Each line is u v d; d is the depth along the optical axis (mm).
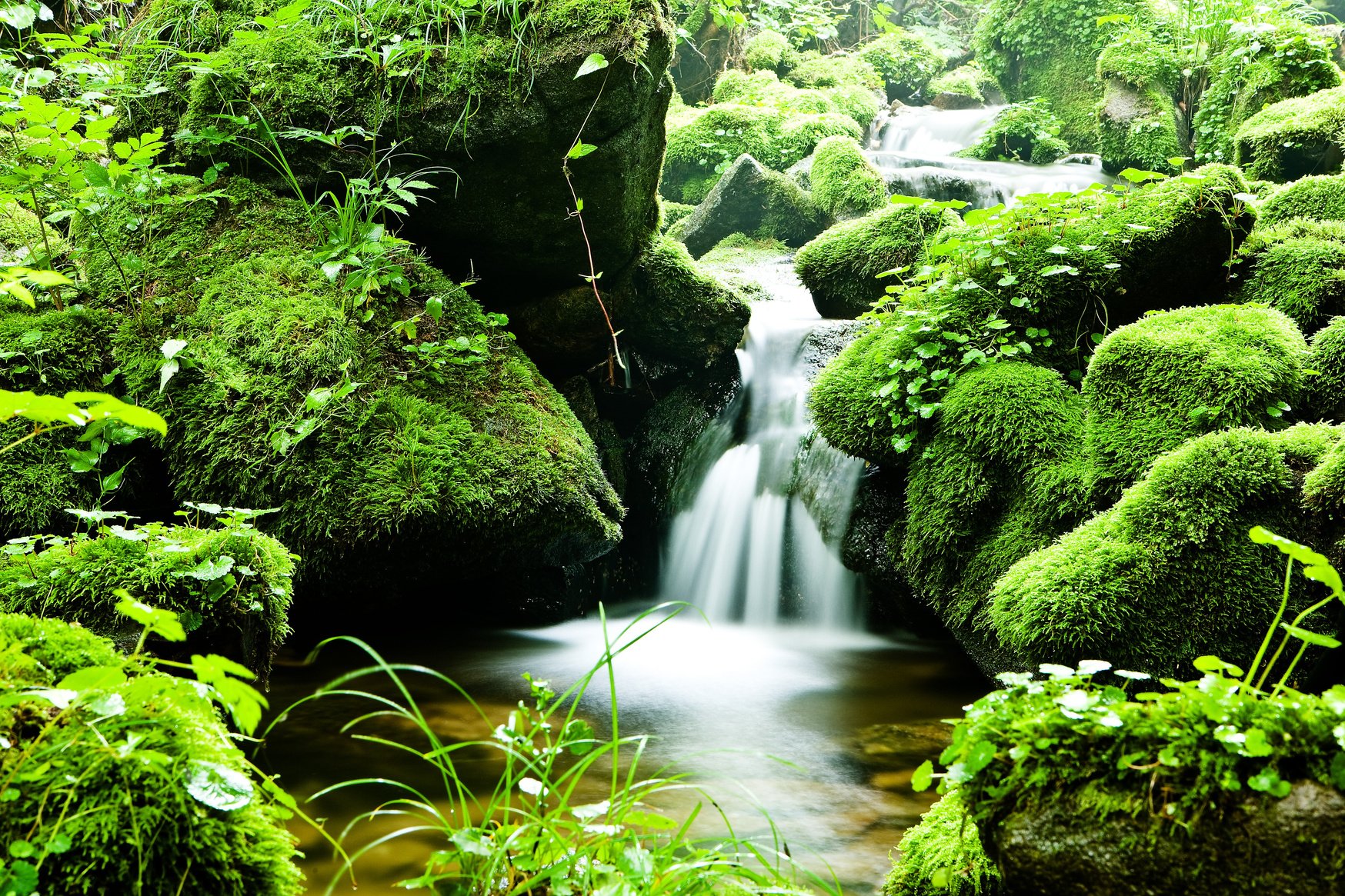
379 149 4551
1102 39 11383
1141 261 4484
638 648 4816
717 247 8680
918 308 4711
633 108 4453
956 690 4160
